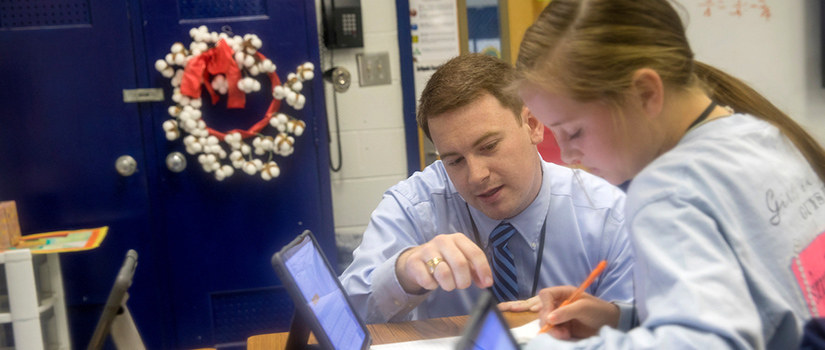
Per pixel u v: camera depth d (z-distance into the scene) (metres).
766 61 3.09
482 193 1.33
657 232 0.69
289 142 2.52
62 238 2.32
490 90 1.30
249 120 2.54
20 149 2.47
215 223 2.57
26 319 2.17
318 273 1.06
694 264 0.66
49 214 2.49
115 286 1.05
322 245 2.62
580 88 0.75
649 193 0.73
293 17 2.52
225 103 2.52
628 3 0.77
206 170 2.50
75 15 2.45
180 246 2.56
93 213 2.51
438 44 2.95
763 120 0.84
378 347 1.12
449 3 2.94
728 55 3.07
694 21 3.04
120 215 2.52
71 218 2.50
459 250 1.18
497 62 1.34
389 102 2.96
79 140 2.48
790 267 0.71
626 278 1.39
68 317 2.53
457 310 1.47
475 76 1.30
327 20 2.87
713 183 0.72
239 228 2.59
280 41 2.53
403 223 1.50
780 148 0.81
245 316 2.63
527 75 0.81
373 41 2.93
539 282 1.45
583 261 1.44
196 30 2.45
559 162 2.46
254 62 2.49
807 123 3.11
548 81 0.78
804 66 3.10
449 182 1.54
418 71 2.95
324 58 2.92
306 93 2.56
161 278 2.56
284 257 0.93
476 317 0.76
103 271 2.53
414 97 2.95
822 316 0.72
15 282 2.15
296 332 1.07
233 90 2.49
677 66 0.78
